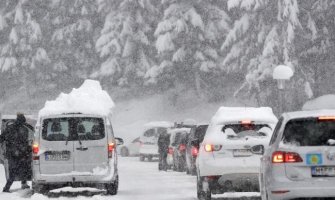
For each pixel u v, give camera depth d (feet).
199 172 122.42
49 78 524.93
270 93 364.99
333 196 83.20
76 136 141.28
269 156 87.97
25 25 504.84
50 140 141.18
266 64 362.53
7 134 153.28
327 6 382.42
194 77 464.24
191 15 430.61
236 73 416.46
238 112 122.62
